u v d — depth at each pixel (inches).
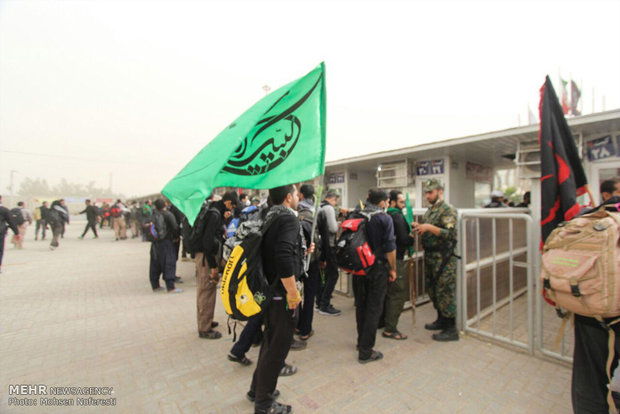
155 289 226.1
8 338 144.5
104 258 369.7
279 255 82.0
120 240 585.3
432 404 94.7
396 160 323.3
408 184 311.1
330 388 103.7
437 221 135.6
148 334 149.3
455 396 98.3
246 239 83.4
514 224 197.2
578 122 175.8
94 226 622.8
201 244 140.9
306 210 142.8
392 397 98.4
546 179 100.2
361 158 324.2
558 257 75.5
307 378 110.0
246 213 140.0
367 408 93.3
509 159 317.4
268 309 86.8
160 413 91.8
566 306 74.1
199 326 143.9
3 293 220.7
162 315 175.3
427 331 150.0
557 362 117.3
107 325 160.6
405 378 109.1
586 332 75.4
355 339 142.8
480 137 224.4
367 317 118.0
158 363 121.4
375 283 118.2
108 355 128.0
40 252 420.8
